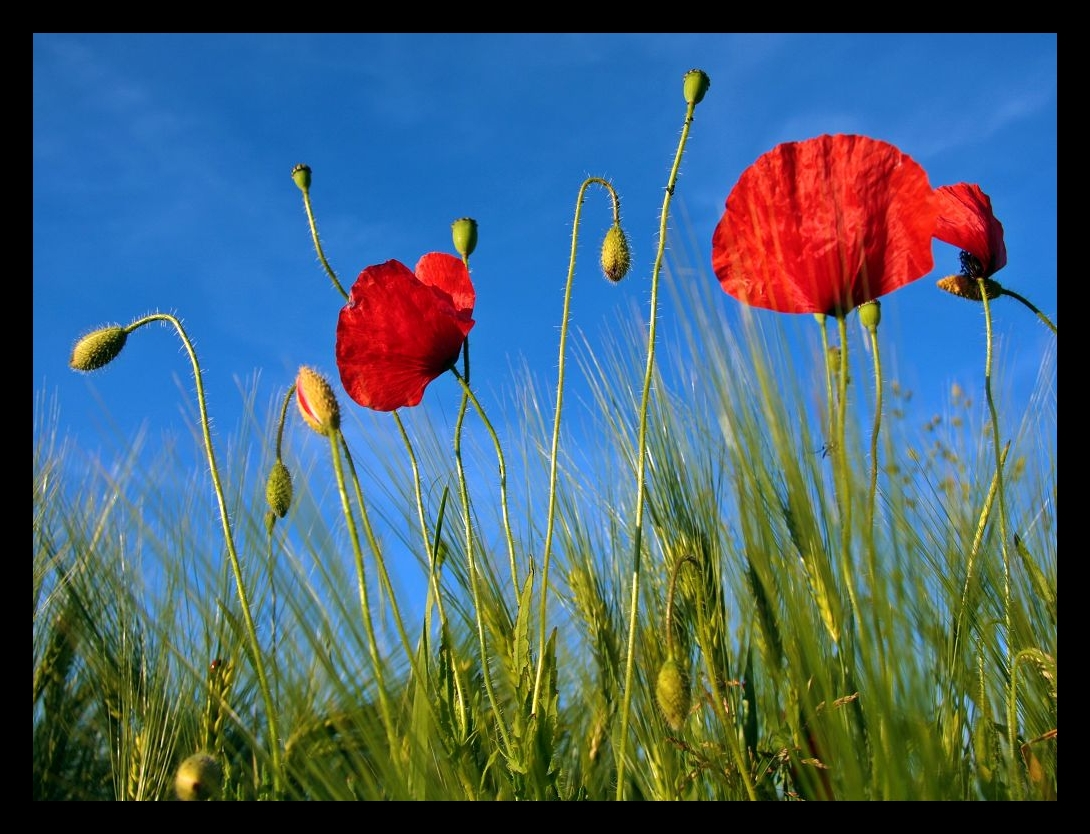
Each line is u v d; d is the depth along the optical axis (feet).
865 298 1.72
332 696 1.93
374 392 1.89
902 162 1.70
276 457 1.93
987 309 1.89
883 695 1.63
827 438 1.71
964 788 1.74
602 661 2.07
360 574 1.70
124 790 2.08
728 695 1.93
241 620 2.05
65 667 2.16
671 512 2.08
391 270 1.86
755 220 1.74
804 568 1.85
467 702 1.89
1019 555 2.00
